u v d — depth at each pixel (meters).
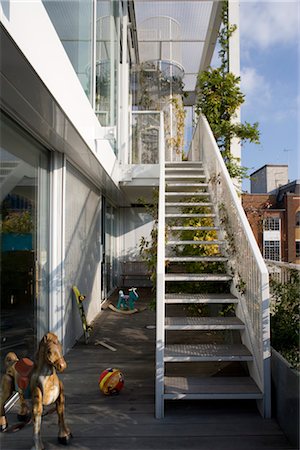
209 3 7.73
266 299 2.78
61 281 4.18
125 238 10.31
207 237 4.80
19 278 3.26
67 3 3.59
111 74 6.34
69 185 4.57
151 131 7.49
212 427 2.64
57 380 2.43
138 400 3.08
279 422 2.66
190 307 4.45
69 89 3.08
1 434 2.58
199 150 6.73
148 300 7.97
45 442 2.47
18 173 3.25
